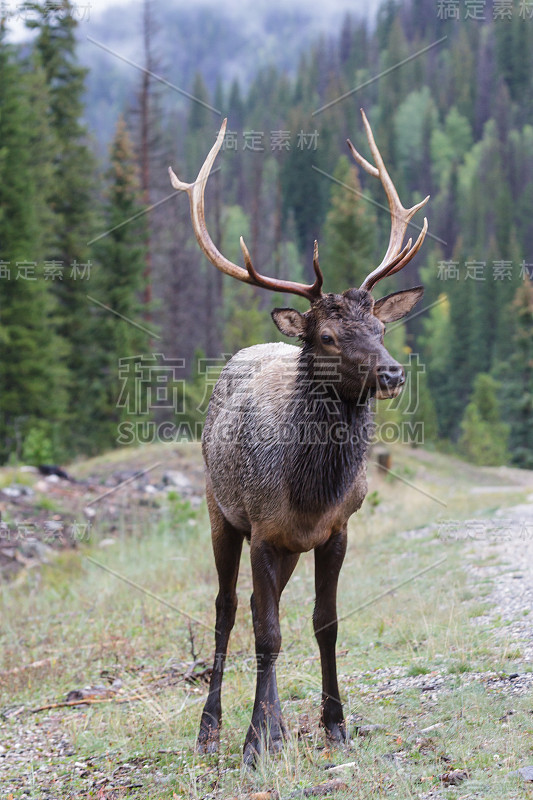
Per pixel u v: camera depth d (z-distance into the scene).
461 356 106.31
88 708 9.31
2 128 40.03
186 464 27.44
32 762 7.92
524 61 173.88
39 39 51.12
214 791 6.61
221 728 7.95
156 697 9.20
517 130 168.62
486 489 31.02
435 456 44.94
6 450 37.19
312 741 7.21
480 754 6.15
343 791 5.96
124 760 7.70
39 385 39.59
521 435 79.94
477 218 135.00
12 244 39.66
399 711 7.47
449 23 191.12
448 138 156.62
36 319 39.94
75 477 25.84
